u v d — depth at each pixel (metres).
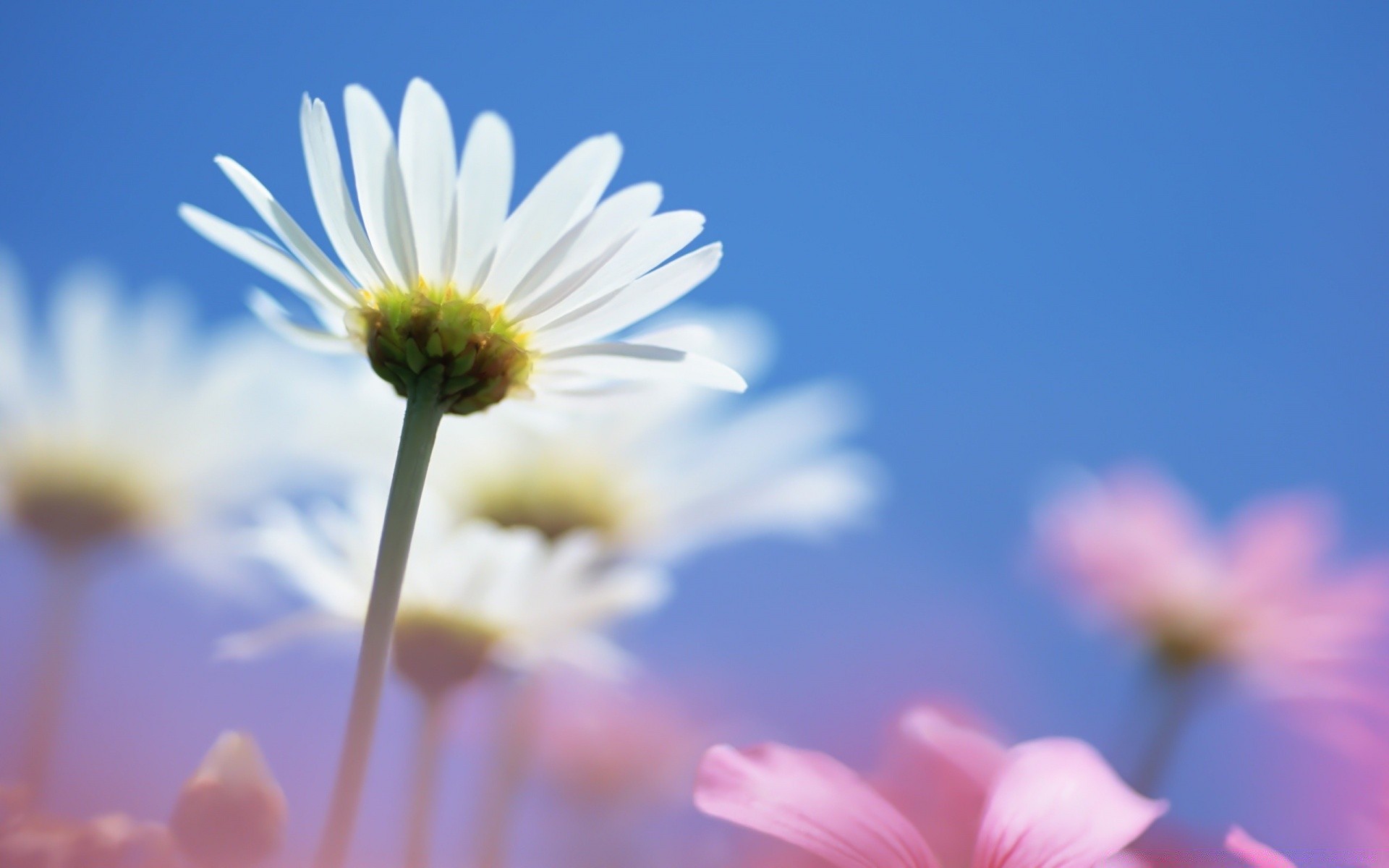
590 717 0.27
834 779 0.22
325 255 0.24
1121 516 0.33
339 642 0.26
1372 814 0.22
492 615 0.26
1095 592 0.33
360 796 0.22
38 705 0.22
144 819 0.21
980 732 0.25
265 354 0.32
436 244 0.24
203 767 0.21
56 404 0.31
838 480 0.35
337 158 0.23
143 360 0.31
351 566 0.27
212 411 0.31
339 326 0.24
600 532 0.32
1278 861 0.21
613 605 0.27
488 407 0.24
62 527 0.30
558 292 0.24
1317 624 0.32
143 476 0.31
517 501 0.32
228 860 0.21
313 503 0.28
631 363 0.24
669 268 0.24
